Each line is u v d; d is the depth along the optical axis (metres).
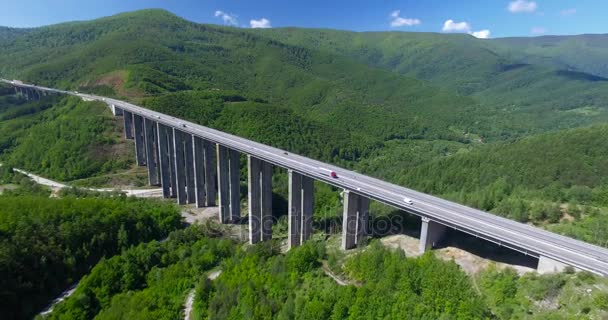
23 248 64.62
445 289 42.72
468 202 73.31
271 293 51.06
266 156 82.56
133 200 100.06
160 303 56.16
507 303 43.31
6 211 71.69
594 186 81.81
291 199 78.06
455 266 47.25
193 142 102.75
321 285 51.00
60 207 77.12
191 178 110.00
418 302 43.12
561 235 53.47
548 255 47.12
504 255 54.41
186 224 96.06
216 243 74.69
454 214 58.75
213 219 99.81
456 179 106.38
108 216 78.81
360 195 67.50
